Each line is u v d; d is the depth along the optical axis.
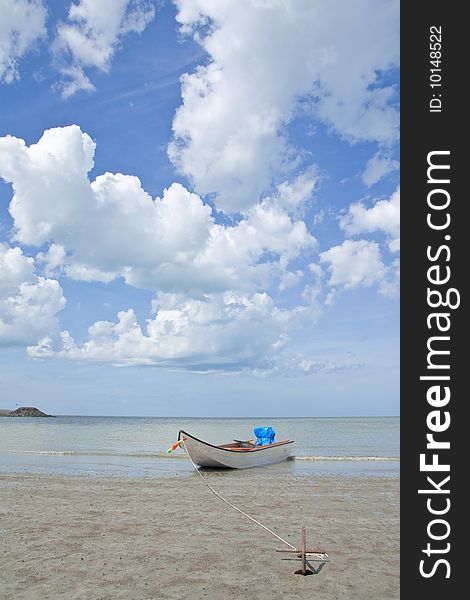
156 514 12.52
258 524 11.49
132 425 99.44
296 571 8.20
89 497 14.89
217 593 7.25
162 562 8.63
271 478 19.77
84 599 7.02
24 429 74.12
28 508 13.23
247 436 61.12
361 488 16.88
